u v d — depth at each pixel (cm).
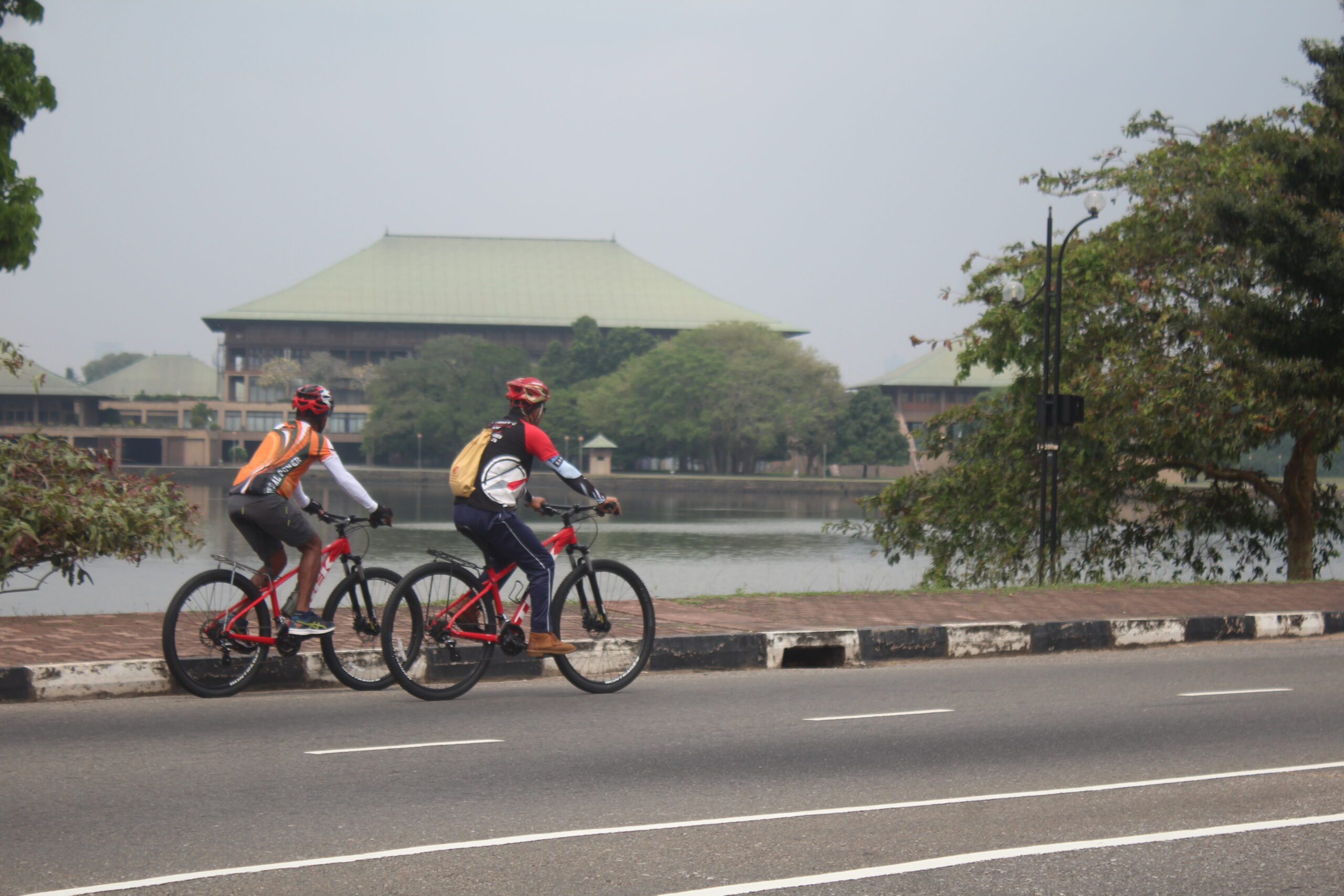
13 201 2280
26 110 2297
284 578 934
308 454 909
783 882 496
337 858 521
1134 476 2456
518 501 930
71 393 17925
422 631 928
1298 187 2039
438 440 15638
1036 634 1297
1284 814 612
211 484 14412
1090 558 2598
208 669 925
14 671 897
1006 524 2492
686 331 15262
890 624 1270
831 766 715
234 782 652
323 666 993
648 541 6538
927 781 681
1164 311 2355
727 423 14200
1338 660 1214
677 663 1125
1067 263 2444
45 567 3578
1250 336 2059
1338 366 2003
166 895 471
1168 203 2392
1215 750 773
